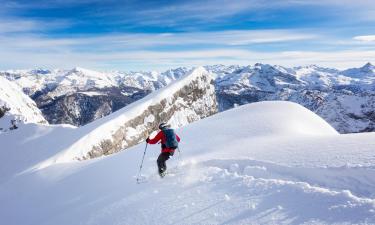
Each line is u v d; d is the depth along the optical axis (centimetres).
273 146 1370
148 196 1104
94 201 1232
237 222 824
